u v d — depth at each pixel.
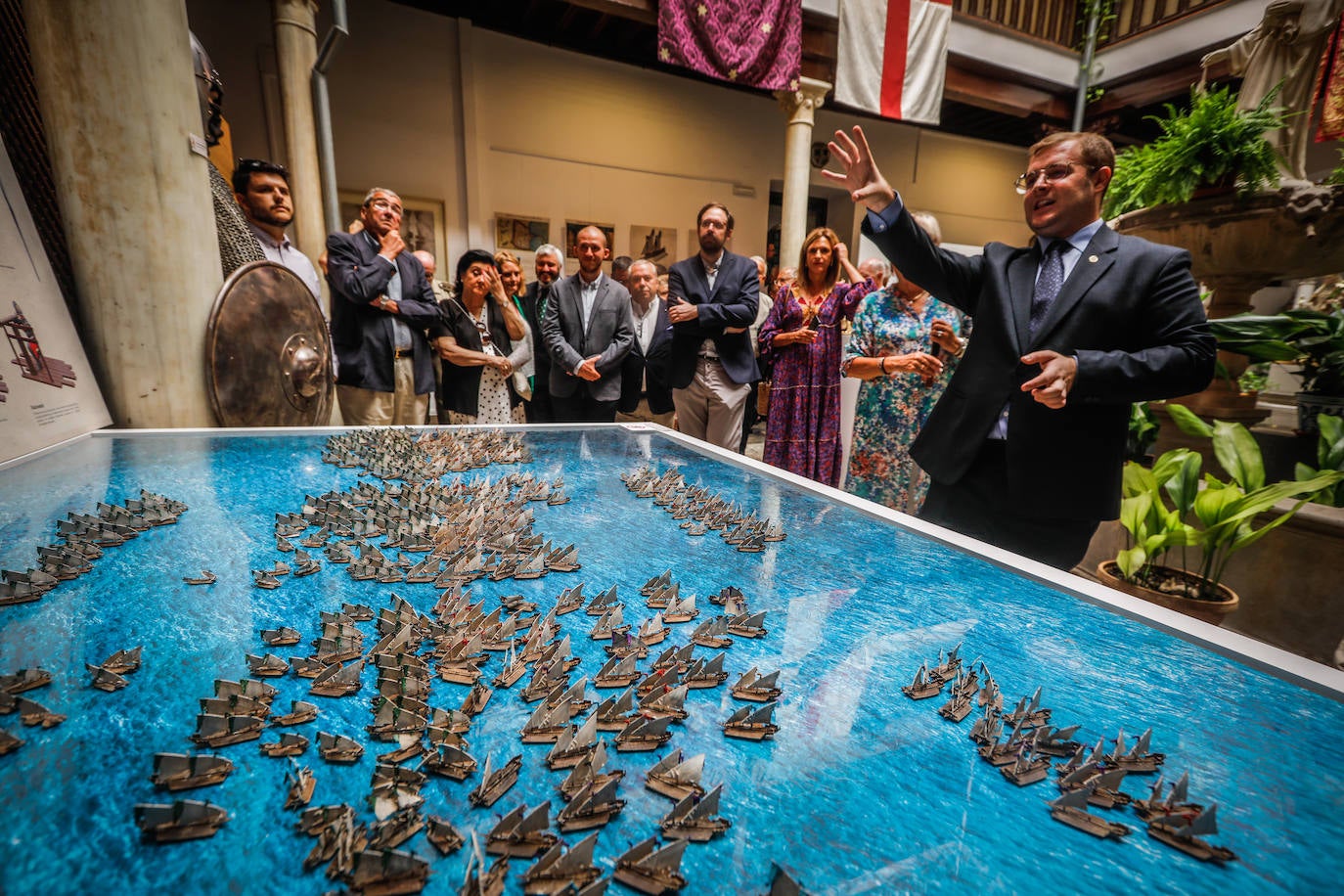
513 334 3.61
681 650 0.69
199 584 0.85
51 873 0.40
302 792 0.48
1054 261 1.59
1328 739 0.59
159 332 1.83
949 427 1.72
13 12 1.67
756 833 0.46
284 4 4.62
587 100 7.39
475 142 6.91
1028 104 8.12
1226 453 2.38
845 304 2.99
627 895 0.40
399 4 6.36
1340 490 2.36
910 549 1.07
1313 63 3.04
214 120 2.43
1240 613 2.54
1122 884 0.42
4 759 0.51
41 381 1.57
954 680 0.67
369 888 0.40
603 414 3.52
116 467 1.41
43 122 1.72
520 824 0.45
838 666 0.70
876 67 6.61
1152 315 1.43
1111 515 1.54
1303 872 0.44
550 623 0.76
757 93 8.25
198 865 0.41
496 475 1.48
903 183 9.78
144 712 0.58
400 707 0.57
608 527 1.15
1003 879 0.42
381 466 1.47
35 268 1.61
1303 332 2.74
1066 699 0.65
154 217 1.77
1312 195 2.52
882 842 0.45
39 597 0.80
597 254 3.36
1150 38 7.54
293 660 0.65
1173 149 2.82
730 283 3.23
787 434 3.11
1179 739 0.59
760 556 1.02
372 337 2.84
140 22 1.68
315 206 5.02
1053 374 1.32
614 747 0.55
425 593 0.85
